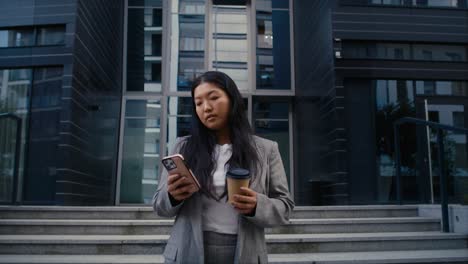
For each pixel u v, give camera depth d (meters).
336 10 6.36
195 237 1.20
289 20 8.57
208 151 1.33
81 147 5.84
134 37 8.20
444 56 6.50
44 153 5.52
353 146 6.17
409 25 6.45
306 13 7.68
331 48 6.28
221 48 8.30
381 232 4.02
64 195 5.29
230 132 1.37
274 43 8.44
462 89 6.50
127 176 7.61
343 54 6.30
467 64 6.51
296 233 3.96
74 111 5.59
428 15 6.51
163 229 3.83
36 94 5.70
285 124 8.24
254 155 1.30
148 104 7.96
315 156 6.95
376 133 6.25
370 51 6.39
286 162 8.09
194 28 8.34
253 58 8.28
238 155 1.29
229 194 1.16
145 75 8.08
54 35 5.76
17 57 5.74
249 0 8.55
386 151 6.23
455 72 6.47
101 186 6.75
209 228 1.24
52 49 5.68
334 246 3.58
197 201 1.25
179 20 8.34
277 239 3.53
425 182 6.17
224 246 1.22
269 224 1.20
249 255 1.21
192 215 1.23
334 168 6.09
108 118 7.19
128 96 7.97
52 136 5.55
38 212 4.19
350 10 6.39
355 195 6.04
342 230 4.00
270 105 8.32
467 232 3.78
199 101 1.32
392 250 3.62
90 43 6.24
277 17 8.57
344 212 4.44
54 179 5.42
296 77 8.27
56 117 5.58
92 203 6.30
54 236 3.68
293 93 8.23
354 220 4.04
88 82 6.14
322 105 6.66
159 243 3.45
